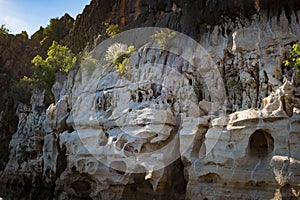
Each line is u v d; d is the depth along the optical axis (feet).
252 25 87.15
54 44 150.30
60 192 100.12
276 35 82.28
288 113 67.21
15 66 207.72
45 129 112.68
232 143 70.64
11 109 179.83
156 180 77.71
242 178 67.46
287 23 83.25
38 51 212.43
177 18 109.09
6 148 162.91
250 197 66.03
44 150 110.32
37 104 144.87
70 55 148.87
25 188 126.52
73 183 94.84
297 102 68.08
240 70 85.97
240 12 90.63
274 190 63.41
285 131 65.41
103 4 151.12
